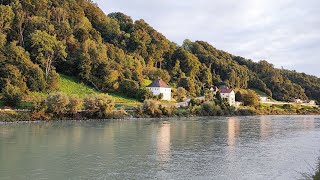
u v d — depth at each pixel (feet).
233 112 566.36
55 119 352.08
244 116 543.39
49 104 354.13
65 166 143.84
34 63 486.38
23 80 424.87
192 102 539.29
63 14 623.77
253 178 127.95
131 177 127.95
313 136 252.42
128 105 473.67
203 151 181.78
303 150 187.52
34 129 269.23
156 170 138.51
